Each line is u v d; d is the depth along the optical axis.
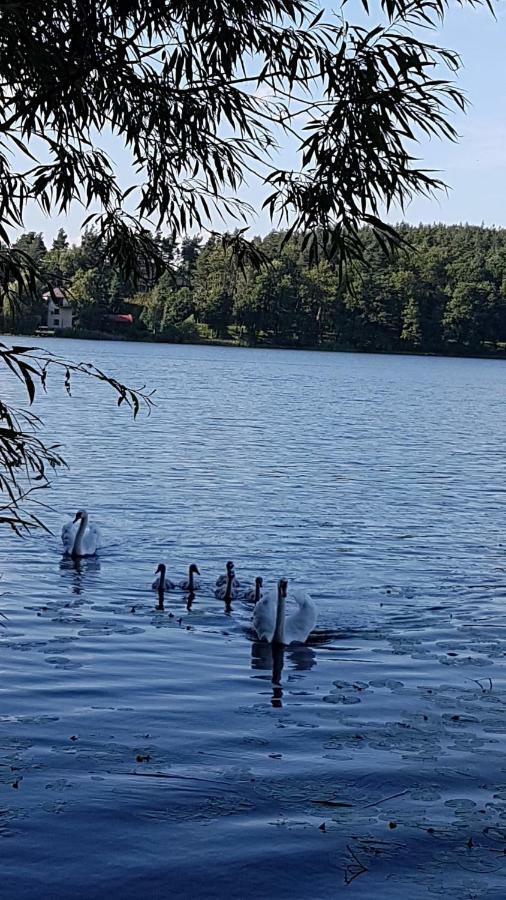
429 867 7.61
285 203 6.64
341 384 91.19
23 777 8.92
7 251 6.66
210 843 7.89
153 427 46.06
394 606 16.28
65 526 19.28
